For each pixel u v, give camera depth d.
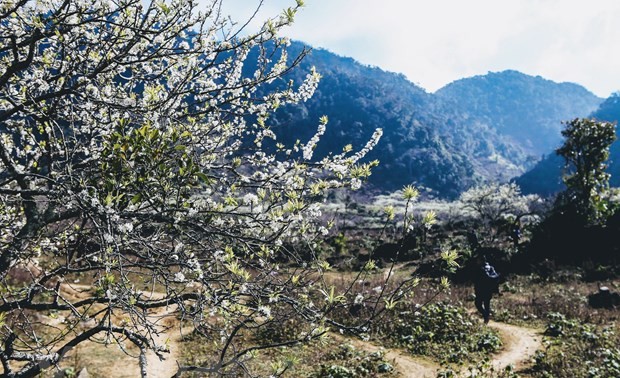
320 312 4.08
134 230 4.03
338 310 16.05
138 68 5.37
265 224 4.16
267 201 4.52
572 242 35.41
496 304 22.48
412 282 4.06
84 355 12.70
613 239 34.72
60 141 5.06
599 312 20.69
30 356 4.46
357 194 127.75
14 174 4.81
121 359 12.82
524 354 14.51
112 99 4.95
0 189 4.05
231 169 4.64
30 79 5.05
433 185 180.12
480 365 13.22
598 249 34.41
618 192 39.09
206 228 4.02
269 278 4.19
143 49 5.00
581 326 17.45
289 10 4.62
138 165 3.68
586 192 36.94
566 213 36.75
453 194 178.12
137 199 3.48
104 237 3.71
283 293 4.18
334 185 4.49
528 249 36.12
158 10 4.58
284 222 4.14
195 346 13.91
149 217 3.82
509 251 35.69
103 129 4.95
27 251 4.89
